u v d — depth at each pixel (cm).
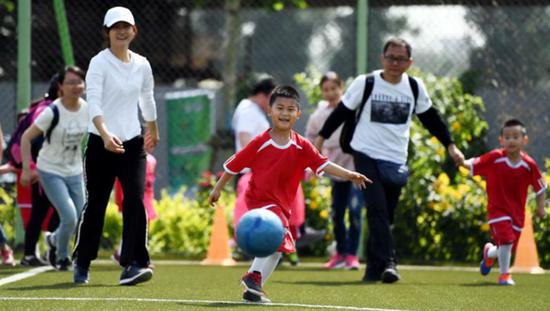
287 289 1873
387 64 2109
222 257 2703
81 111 2223
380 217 2084
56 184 2230
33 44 3628
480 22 3378
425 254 2844
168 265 2633
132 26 1856
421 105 2144
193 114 4484
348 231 2584
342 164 2580
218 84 4712
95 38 3822
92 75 1830
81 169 2283
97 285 1855
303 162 1667
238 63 4700
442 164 3014
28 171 2231
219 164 4356
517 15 3359
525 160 2138
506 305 1658
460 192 2828
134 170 1867
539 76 3309
